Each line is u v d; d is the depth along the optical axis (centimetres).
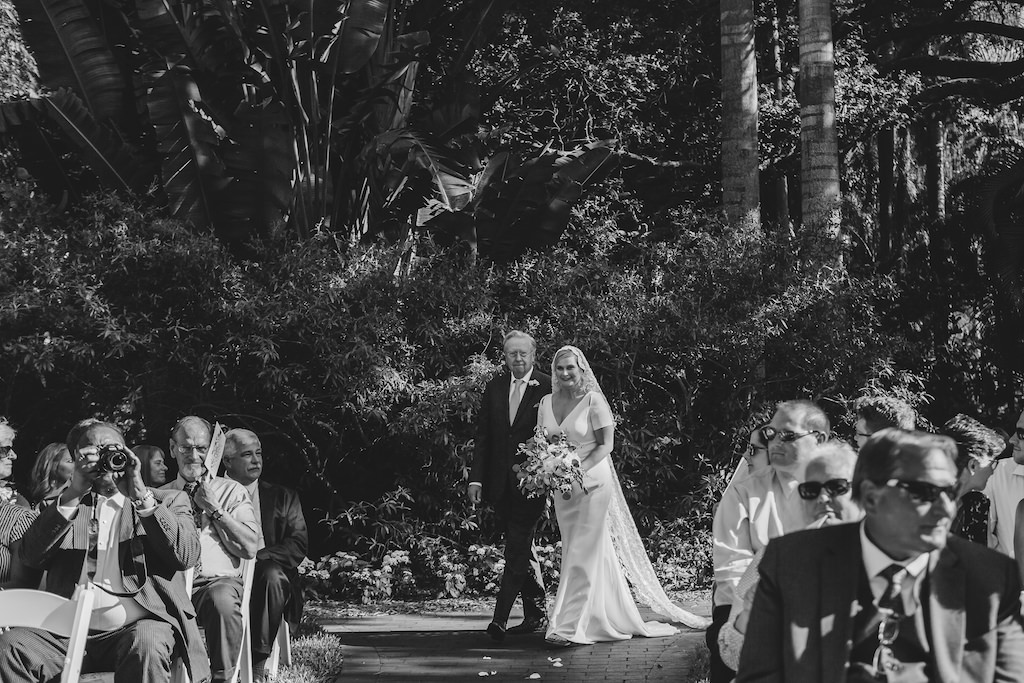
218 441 623
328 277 1155
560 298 1214
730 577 461
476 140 1389
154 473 711
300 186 1282
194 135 1235
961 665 279
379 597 1138
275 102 1224
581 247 1385
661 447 1217
